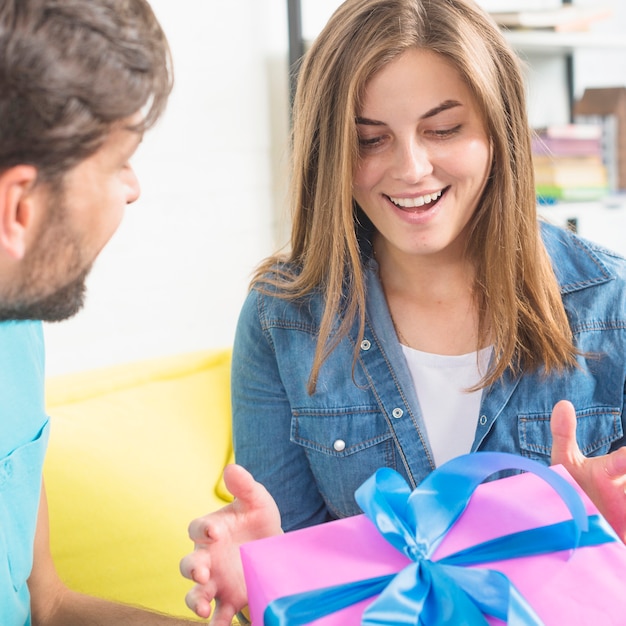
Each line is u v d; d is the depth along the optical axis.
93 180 0.76
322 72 1.18
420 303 1.28
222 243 2.55
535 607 0.76
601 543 0.82
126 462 1.67
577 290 1.26
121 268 2.34
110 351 2.34
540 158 2.78
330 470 1.29
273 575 0.80
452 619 0.73
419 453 1.25
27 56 0.69
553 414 0.98
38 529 1.12
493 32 1.17
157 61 0.77
